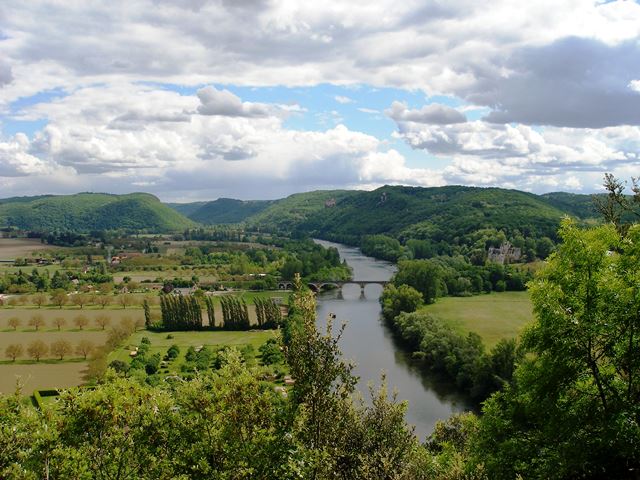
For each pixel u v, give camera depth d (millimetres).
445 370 120938
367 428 29609
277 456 28344
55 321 181750
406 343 147750
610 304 29625
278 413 29094
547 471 29562
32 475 27562
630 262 31062
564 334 30891
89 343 143625
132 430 31172
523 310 182250
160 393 33438
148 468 30984
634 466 27969
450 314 175625
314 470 25656
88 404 29984
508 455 32500
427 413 95688
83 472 29234
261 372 31109
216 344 159000
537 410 32281
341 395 27266
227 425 29312
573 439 29375
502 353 101812
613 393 29906
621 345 29922
